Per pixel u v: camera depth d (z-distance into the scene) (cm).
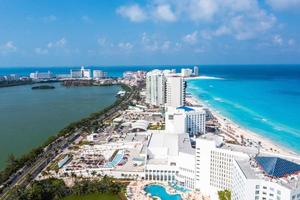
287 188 18312
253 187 19738
